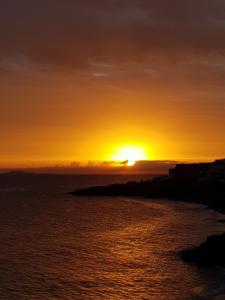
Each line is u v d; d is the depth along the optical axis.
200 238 71.94
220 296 39.91
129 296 41.25
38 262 54.41
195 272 48.59
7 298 40.66
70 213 118.62
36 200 171.62
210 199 150.12
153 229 84.25
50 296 41.28
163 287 43.69
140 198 175.12
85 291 42.72
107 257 57.19
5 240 71.56
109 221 98.81
